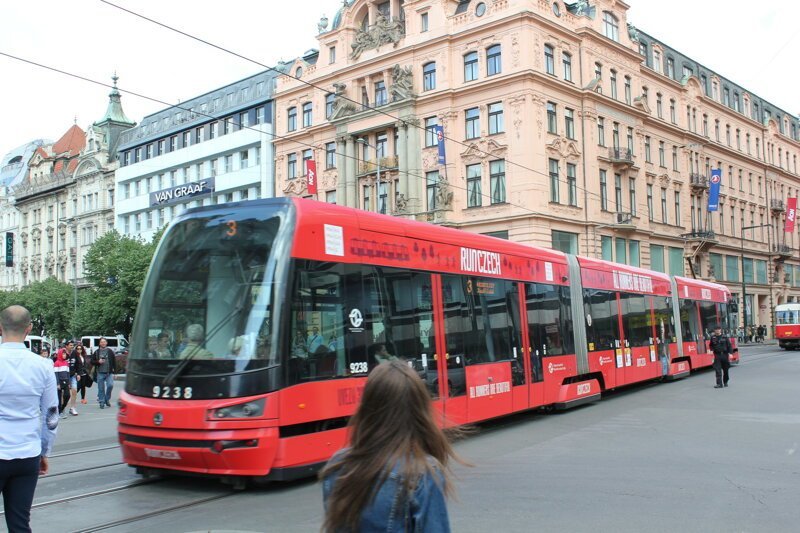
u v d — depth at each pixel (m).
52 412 4.98
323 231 9.08
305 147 48.09
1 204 86.75
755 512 7.09
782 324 47.19
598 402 17.59
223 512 7.34
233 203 9.16
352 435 2.50
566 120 39.81
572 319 16.12
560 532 6.44
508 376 13.01
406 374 2.53
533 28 37.12
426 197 40.50
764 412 14.98
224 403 7.94
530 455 10.42
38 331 59.19
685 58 55.59
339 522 2.35
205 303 8.55
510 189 37.12
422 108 40.62
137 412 8.34
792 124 76.38
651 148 48.69
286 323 8.31
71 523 6.96
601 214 41.69
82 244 71.12
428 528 2.29
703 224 55.62
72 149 80.00
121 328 46.88
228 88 55.66
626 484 8.37
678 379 23.61
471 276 12.30
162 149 61.34
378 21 42.94
